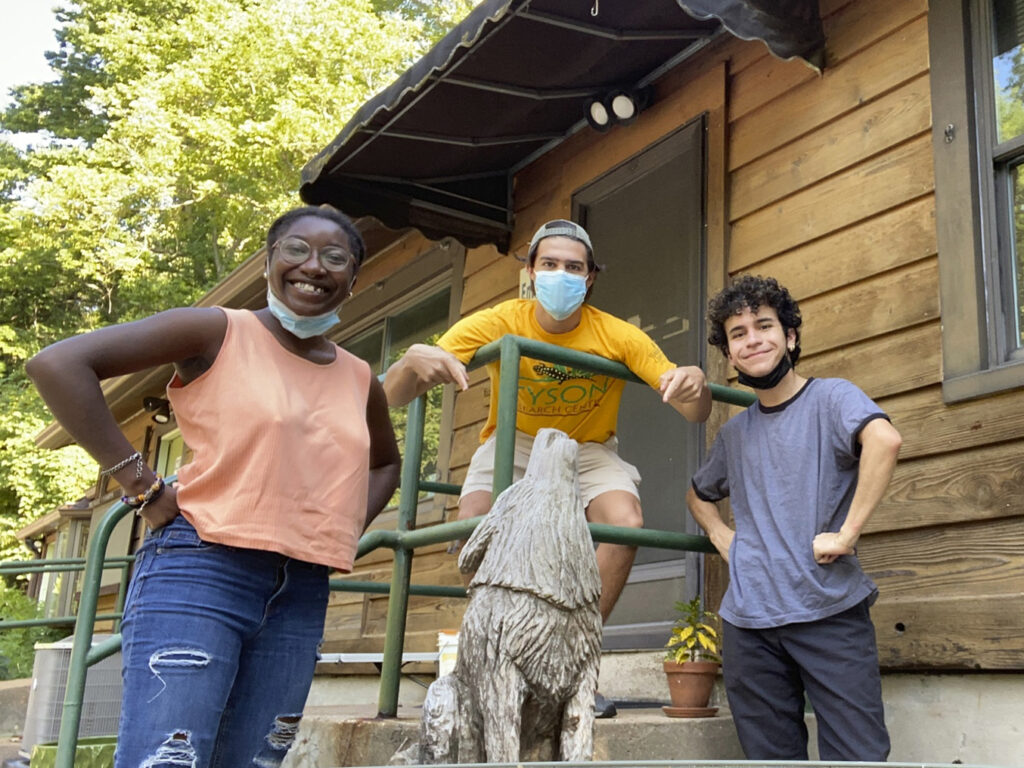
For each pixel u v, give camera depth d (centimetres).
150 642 188
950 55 356
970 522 319
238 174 1828
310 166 536
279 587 203
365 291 788
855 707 257
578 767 107
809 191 407
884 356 359
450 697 231
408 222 575
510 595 229
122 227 2097
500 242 605
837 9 406
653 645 446
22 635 1220
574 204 552
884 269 366
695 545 319
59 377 184
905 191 365
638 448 497
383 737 307
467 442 607
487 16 398
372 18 1898
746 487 294
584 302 343
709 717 324
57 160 2188
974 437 322
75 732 260
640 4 424
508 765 108
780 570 274
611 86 506
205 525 193
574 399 345
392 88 461
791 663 277
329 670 656
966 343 330
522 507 238
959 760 309
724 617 286
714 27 456
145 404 1115
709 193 457
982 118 346
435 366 311
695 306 460
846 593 264
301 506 202
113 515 275
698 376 317
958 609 311
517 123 535
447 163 560
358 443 215
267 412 199
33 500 1973
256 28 1836
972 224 337
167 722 183
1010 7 346
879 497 261
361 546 342
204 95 1900
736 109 454
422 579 622
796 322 296
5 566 548
